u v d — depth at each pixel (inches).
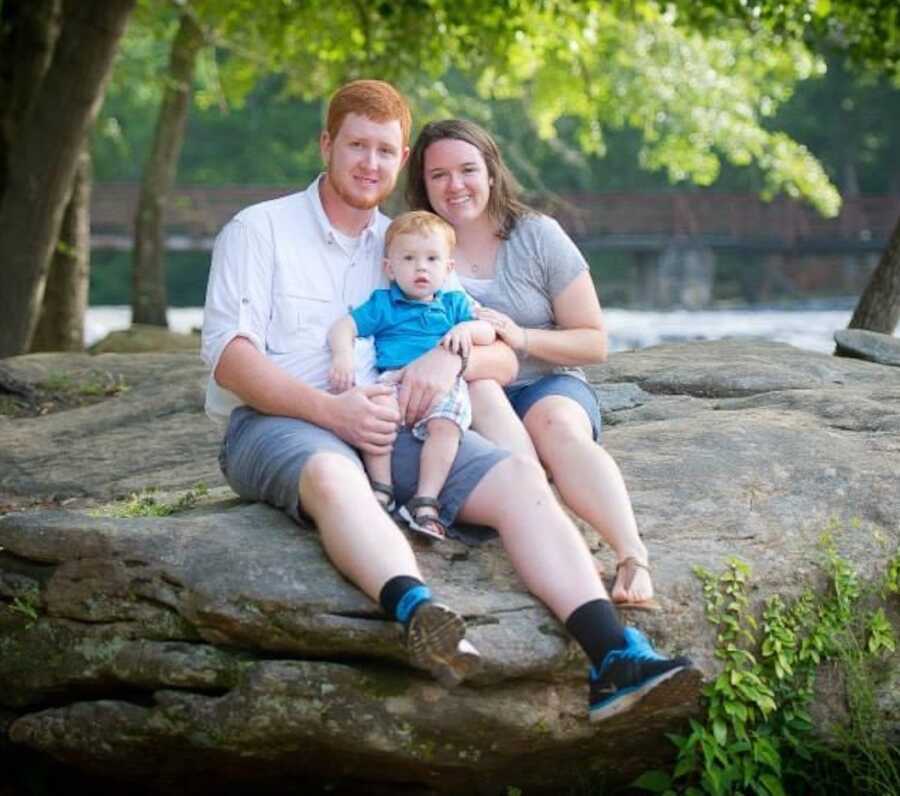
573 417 205.3
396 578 177.3
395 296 205.3
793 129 2106.3
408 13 650.8
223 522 196.2
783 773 208.7
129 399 345.4
